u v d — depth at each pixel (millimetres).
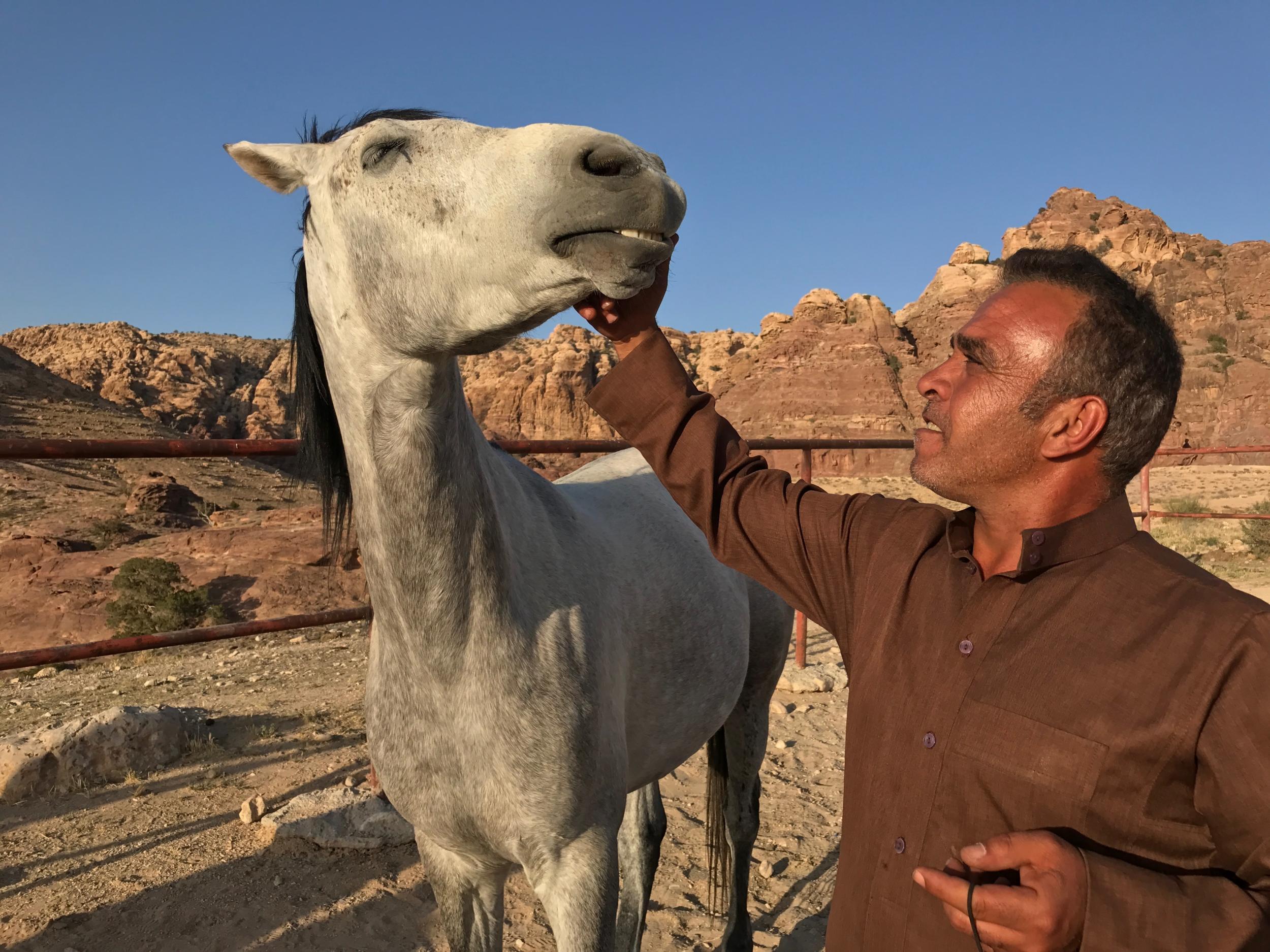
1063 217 114500
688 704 2096
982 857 741
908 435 91438
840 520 1158
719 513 1273
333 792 3467
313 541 25703
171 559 26297
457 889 1766
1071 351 892
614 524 2086
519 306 1300
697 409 1317
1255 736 739
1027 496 951
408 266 1354
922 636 970
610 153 1197
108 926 2684
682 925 2816
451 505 1460
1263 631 768
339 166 1448
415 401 1439
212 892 2887
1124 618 836
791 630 2844
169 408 106188
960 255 117312
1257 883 736
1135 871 725
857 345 102688
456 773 1563
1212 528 15688
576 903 1599
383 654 1634
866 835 962
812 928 2805
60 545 30812
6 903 2803
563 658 1613
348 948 2615
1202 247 109062
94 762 3863
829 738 4574
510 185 1263
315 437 1686
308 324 1645
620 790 1726
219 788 3758
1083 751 802
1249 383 86438
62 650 2863
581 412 108188
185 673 6953
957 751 876
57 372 113250
